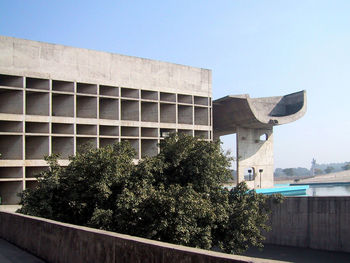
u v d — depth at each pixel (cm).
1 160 2950
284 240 3180
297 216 3148
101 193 1537
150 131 4034
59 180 1653
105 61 3644
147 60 3962
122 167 1653
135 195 1511
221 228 1756
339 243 2962
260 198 2023
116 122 3644
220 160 1856
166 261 592
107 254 718
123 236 705
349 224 2936
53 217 1584
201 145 1834
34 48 3209
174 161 1800
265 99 5244
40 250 986
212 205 1712
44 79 3275
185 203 1423
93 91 3575
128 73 3803
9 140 3144
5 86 3044
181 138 1875
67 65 3391
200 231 1515
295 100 5188
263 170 5234
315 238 3061
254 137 5188
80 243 803
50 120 3216
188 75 4306
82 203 1572
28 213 1527
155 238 1403
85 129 3584
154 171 1777
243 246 1828
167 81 4109
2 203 3172
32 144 3341
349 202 2948
